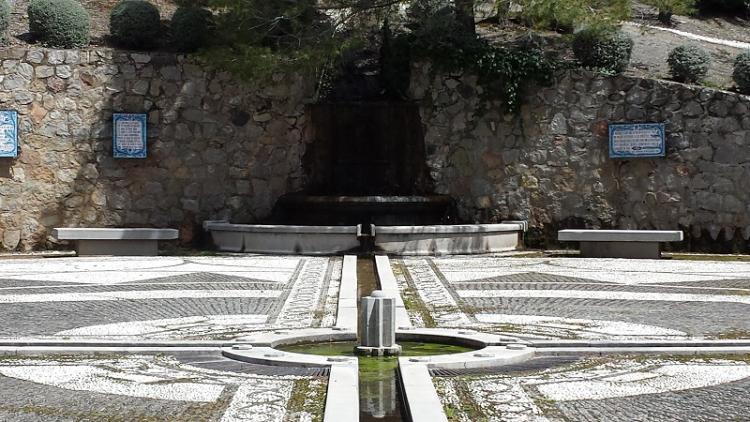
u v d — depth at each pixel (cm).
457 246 1778
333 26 1872
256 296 1150
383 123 2009
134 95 1920
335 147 2011
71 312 1020
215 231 1869
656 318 982
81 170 1895
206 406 599
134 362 747
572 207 1936
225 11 1905
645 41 2270
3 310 1032
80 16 1919
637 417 569
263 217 1977
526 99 1944
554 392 634
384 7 1909
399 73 2020
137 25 1952
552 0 1775
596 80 1919
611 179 1920
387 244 1731
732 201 1853
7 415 581
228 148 1962
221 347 797
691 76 1945
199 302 1098
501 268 1508
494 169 1958
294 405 598
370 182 2014
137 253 1783
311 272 1419
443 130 1978
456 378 677
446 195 1967
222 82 1956
